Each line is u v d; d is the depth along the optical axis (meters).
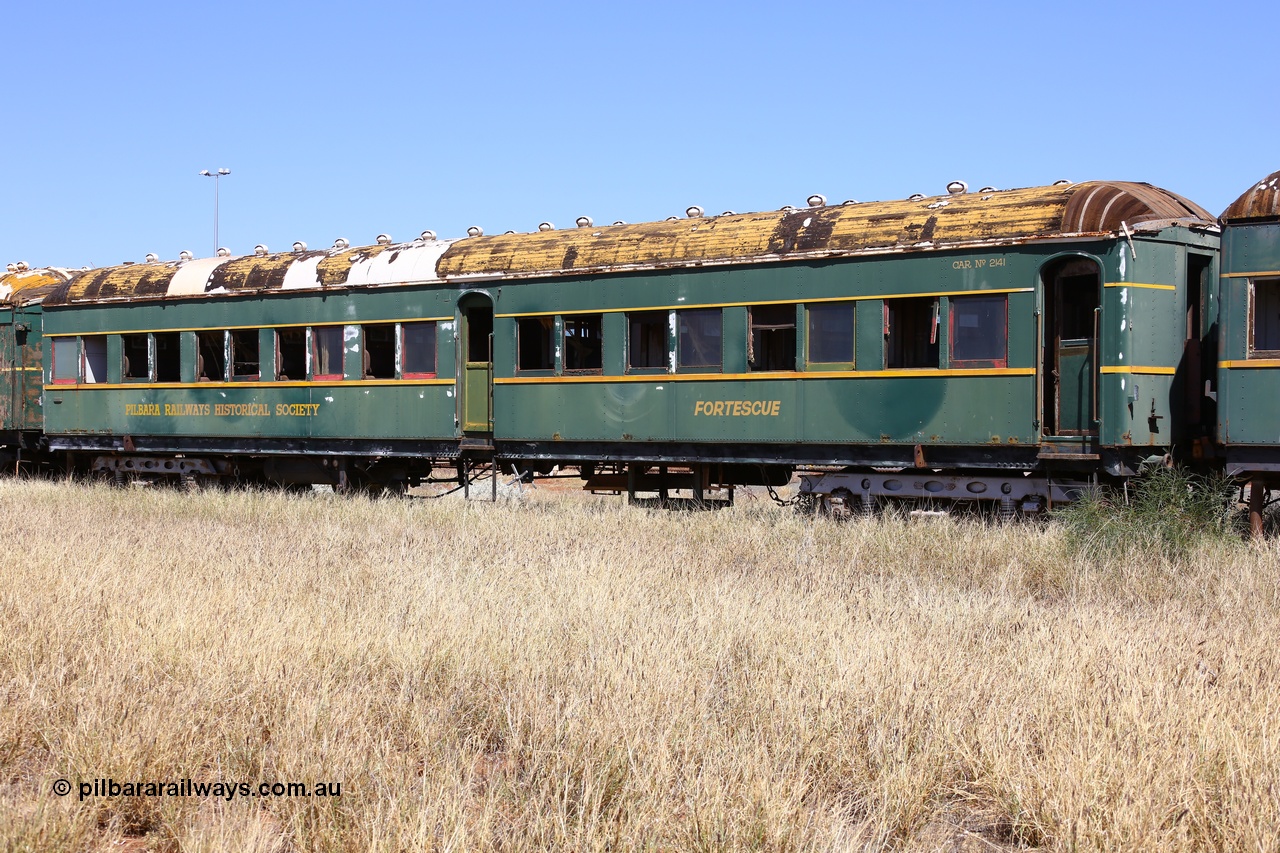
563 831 4.63
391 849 4.52
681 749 5.52
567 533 13.41
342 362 17.91
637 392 15.62
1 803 4.82
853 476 14.71
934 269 13.70
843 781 5.42
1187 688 6.23
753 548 12.31
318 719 5.85
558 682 6.63
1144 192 13.43
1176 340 13.21
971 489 13.97
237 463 19.70
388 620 7.98
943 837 4.99
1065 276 13.19
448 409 17.03
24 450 22.72
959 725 5.74
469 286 16.88
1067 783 4.96
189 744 5.64
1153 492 11.88
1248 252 12.21
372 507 16.05
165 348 19.86
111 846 4.82
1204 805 4.86
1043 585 10.50
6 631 7.46
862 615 8.37
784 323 14.70
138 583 9.16
